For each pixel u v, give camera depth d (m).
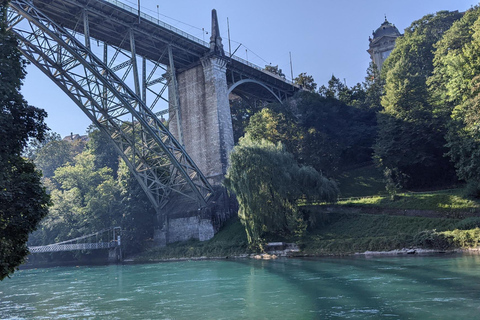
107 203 61.69
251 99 75.88
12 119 16.64
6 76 16.92
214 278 29.05
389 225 40.47
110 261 59.59
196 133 59.16
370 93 78.88
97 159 80.50
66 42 40.91
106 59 49.09
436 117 49.28
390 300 16.91
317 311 16.00
